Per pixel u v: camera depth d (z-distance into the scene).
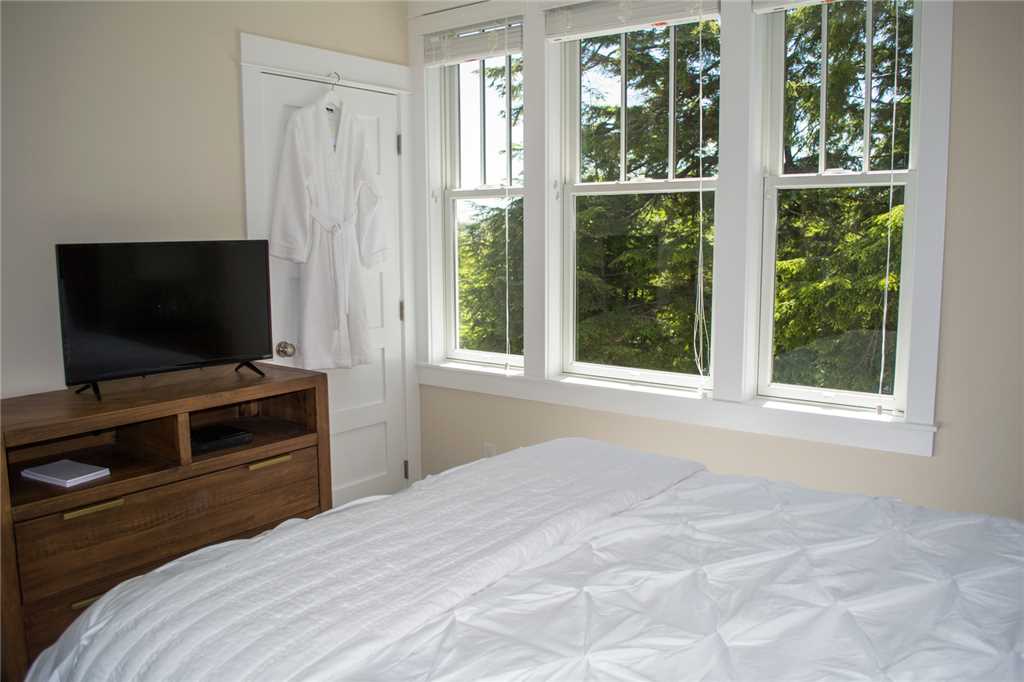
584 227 3.14
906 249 2.39
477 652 1.09
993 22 2.14
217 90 2.83
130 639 1.18
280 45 3.01
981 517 1.61
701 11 2.64
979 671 1.04
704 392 2.84
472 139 3.48
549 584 1.31
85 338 2.28
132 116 2.59
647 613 1.22
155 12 2.63
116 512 2.17
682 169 2.83
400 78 3.50
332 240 3.16
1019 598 1.25
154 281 2.44
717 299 2.71
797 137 2.58
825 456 2.55
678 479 1.90
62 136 2.42
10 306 2.35
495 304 3.49
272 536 1.49
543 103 3.08
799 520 1.61
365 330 3.30
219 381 2.58
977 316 2.25
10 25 2.28
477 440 3.54
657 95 2.86
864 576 1.34
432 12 3.42
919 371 2.35
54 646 1.38
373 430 3.55
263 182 3.00
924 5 2.23
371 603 1.21
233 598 1.24
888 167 2.42
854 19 2.42
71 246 2.24
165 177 2.70
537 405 3.29
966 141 2.21
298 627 1.14
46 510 2.01
